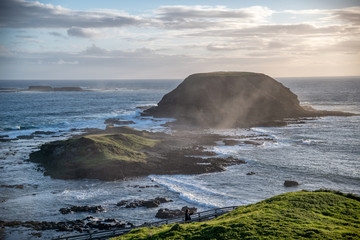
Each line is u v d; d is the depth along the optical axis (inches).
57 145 3004.4
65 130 4621.1
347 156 3056.1
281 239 898.7
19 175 2583.7
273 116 5418.3
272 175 2506.2
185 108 5570.9
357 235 898.1
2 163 2935.5
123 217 1777.8
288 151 3282.5
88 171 2514.8
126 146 3006.9
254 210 1216.2
